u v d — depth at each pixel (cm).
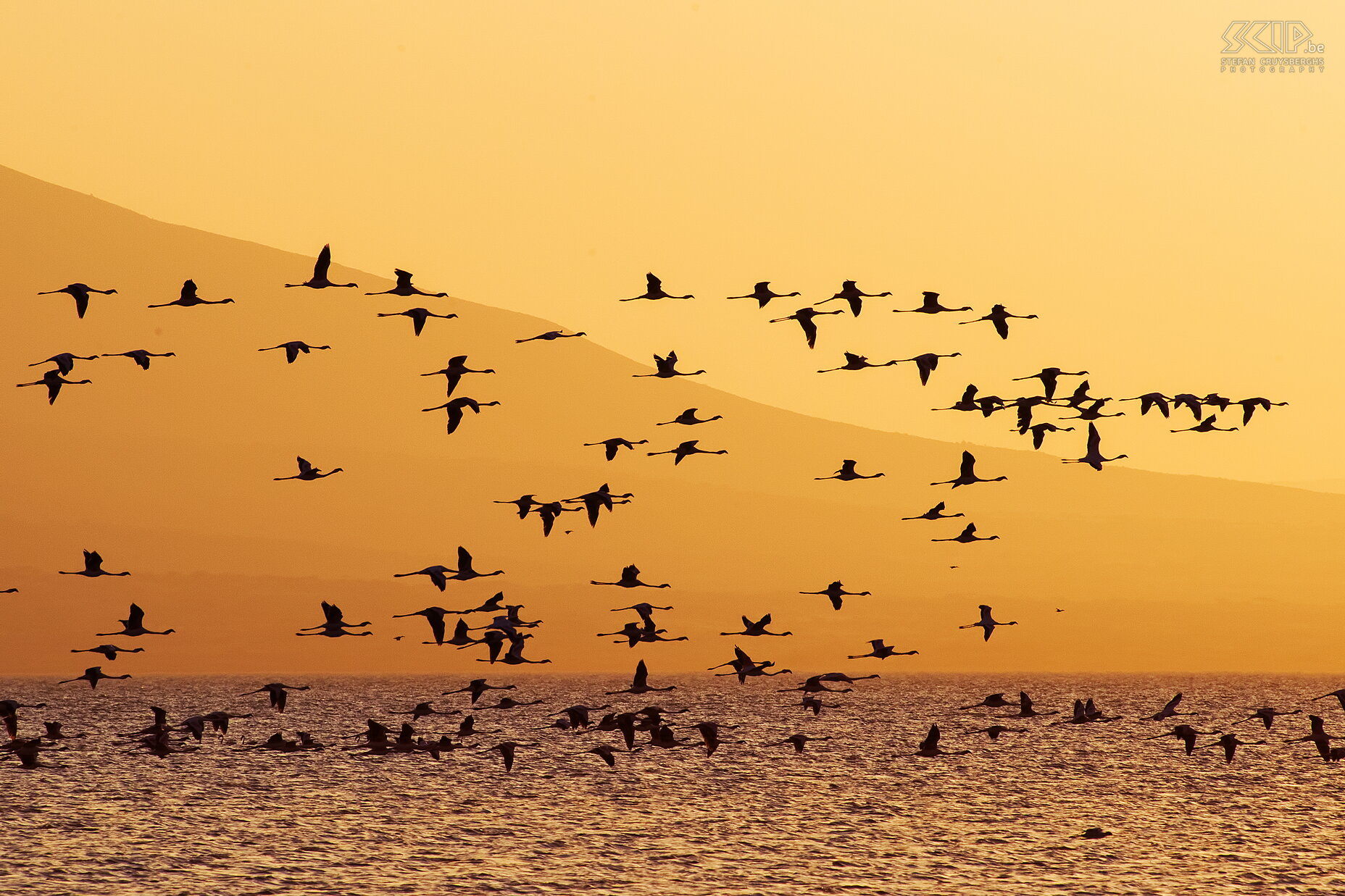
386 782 9681
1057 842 7581
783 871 6806
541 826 7981
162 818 8075
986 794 9375
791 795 9238
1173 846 7494
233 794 9031
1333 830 8019
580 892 6325
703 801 8938
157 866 6775
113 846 7200
